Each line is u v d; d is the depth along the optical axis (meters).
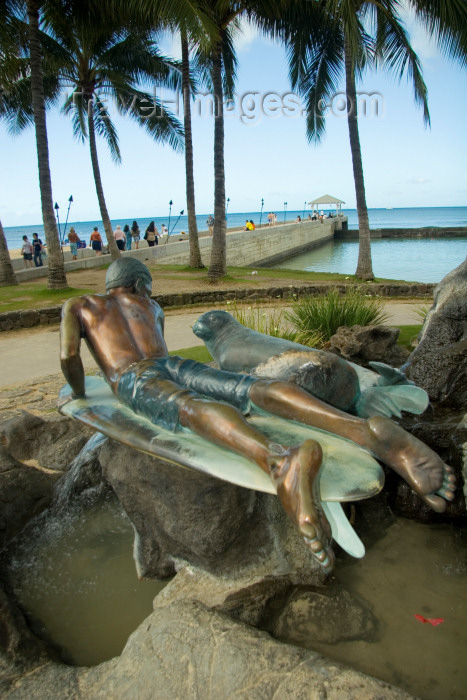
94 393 3.13
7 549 3.14
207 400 2.43
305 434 2.47
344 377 2.85
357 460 2.25
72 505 3.55
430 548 2.83
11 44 13.28
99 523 3.42
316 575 2.54
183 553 2.69
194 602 2.33
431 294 13.32
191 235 19.69
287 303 12.66
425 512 2.96
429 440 3.09
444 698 1.97
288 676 1.85
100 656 2.34
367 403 2.93
